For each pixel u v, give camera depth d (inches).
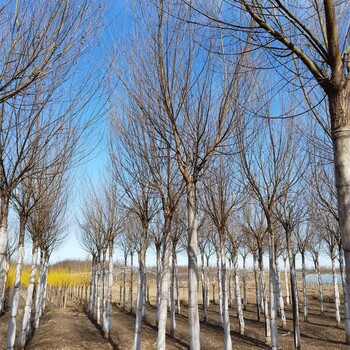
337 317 650.2
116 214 578.6
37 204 392.5
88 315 865.5
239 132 296.2
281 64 165.2
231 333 587.5
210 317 795.4
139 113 293.6
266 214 365.1
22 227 362.9
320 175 404.5
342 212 120.3
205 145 275.1
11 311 342.3
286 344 503.5
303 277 721.6
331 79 130.1
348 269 114.7
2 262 229.0
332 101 130.9
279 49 148.5
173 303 570.6
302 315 802.2
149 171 332.8
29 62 159.8
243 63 241.1
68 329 624.4
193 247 257.4
